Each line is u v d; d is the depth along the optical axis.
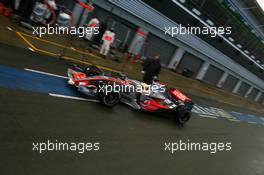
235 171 9.45
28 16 12.81
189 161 8.46
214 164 9.18
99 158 6.15
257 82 45.66
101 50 15.18
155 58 12.69
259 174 10.38
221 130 14.61
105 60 15.28
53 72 9.85
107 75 9.66
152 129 9.50
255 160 11.98
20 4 12.67
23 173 4.53
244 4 28.89
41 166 4.91
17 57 9.50
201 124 13.80
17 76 8.02
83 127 7.04
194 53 27.52
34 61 9.95
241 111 28.25
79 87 8.73
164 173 6.95
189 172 7.70
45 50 11.73
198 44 27.09
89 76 9.42
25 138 5.41
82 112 7.83
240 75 38.78
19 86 7.45
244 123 21.02
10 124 5.57
